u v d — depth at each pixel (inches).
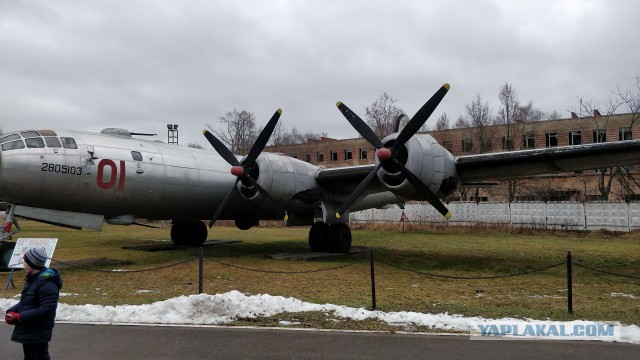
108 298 331.6
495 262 526.0
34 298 156.8
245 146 2220.7
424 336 240.2
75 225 493.4
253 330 252.1
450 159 475.5
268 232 1088.8
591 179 1359.5
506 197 1434.5
